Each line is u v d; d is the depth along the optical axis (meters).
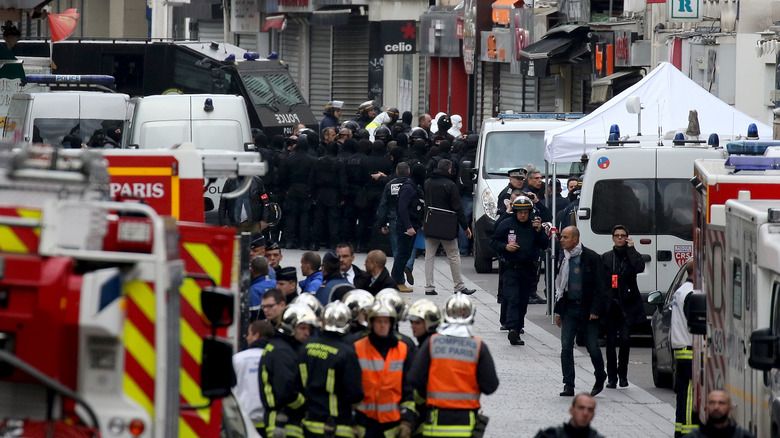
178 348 23.48
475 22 137.38
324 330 36.06
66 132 90.56
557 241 72.94
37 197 23.30
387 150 95.56
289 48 176.00
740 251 37.94
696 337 45.28
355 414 36.81
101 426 22.53
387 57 161.50
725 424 32.34
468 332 36.34
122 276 22.50
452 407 36.16
